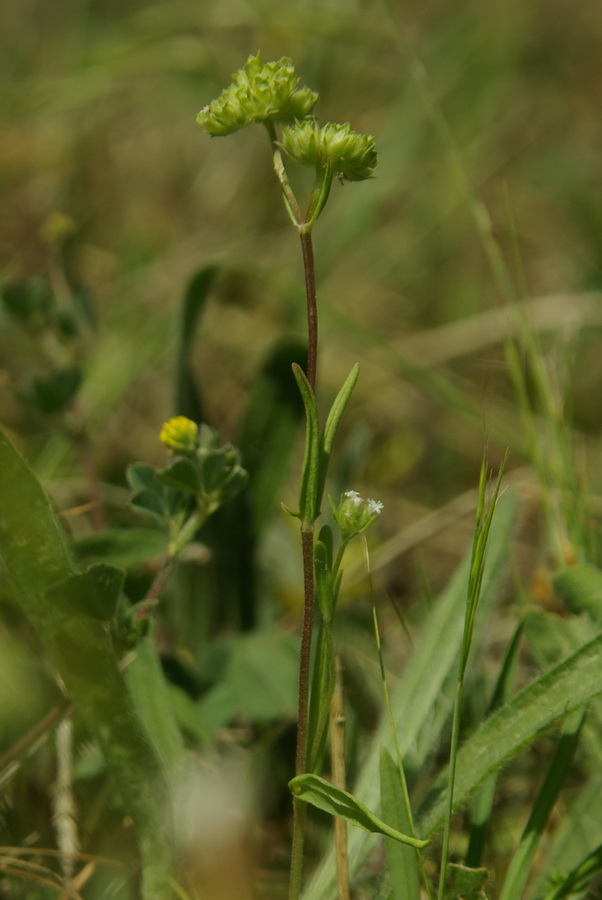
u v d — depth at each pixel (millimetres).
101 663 487
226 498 517
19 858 514
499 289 1003
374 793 504
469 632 478
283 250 1017
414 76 708
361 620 608
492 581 528
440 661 520
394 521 762
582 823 517
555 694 485
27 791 523
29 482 485
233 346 909
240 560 602
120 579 491
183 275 938
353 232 1013
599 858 496
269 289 952
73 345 639
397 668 597
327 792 478
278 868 536
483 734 489
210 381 888
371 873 522
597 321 840
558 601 557
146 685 521
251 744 564
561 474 579
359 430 626
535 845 497
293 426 608
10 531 484
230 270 745
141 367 808
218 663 565
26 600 485
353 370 484
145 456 804
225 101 486
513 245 629
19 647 547
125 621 500
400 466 830
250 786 547
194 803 516
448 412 845
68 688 486
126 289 922
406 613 640
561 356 619
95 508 615
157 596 516
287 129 482
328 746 540
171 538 519
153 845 491
